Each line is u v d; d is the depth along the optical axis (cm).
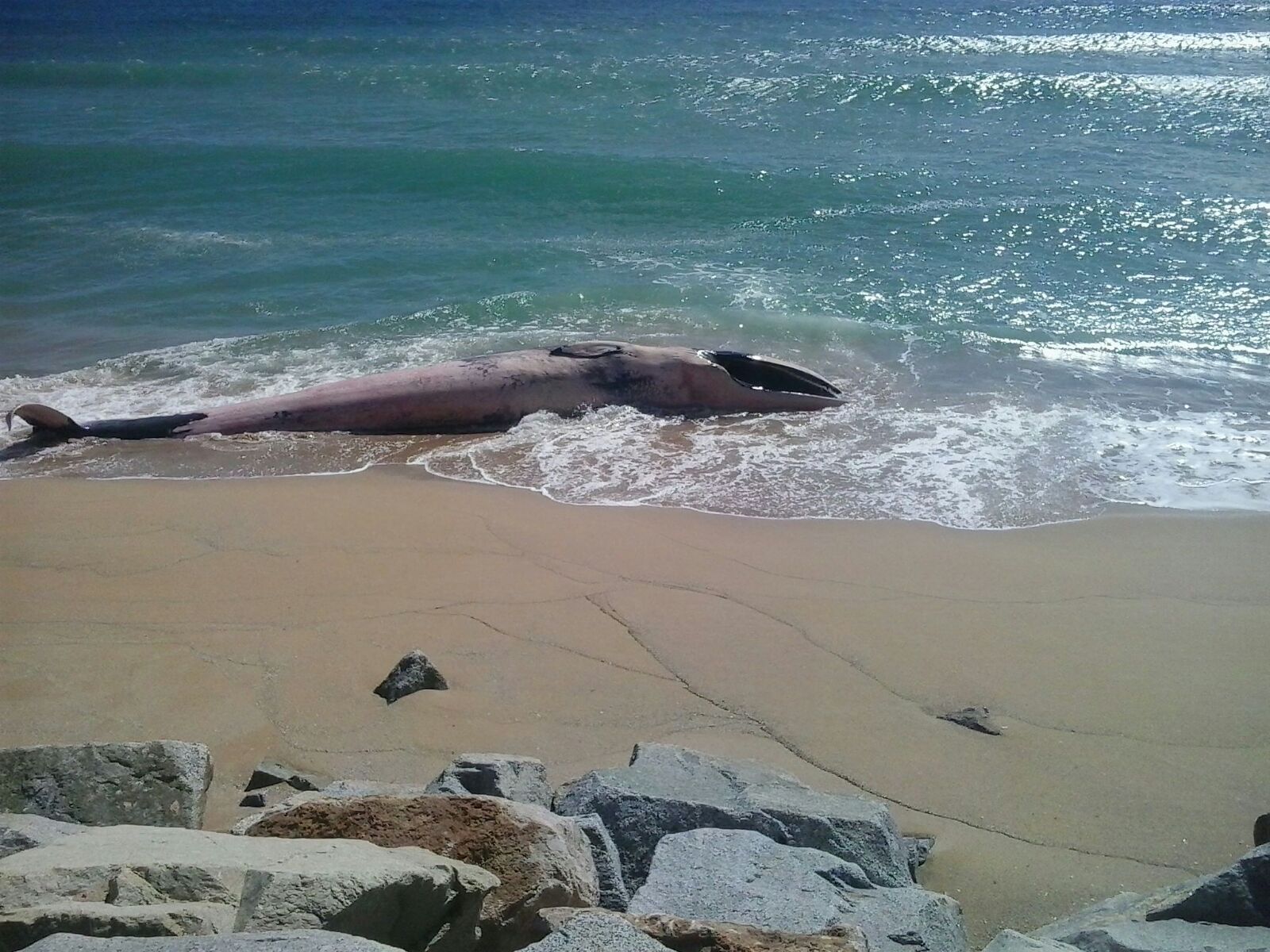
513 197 1612
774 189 1603
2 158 1817
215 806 484
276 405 989
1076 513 805
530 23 3347
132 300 1279
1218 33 2972
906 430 943
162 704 566
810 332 1154
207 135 1978
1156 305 1197
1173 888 402
